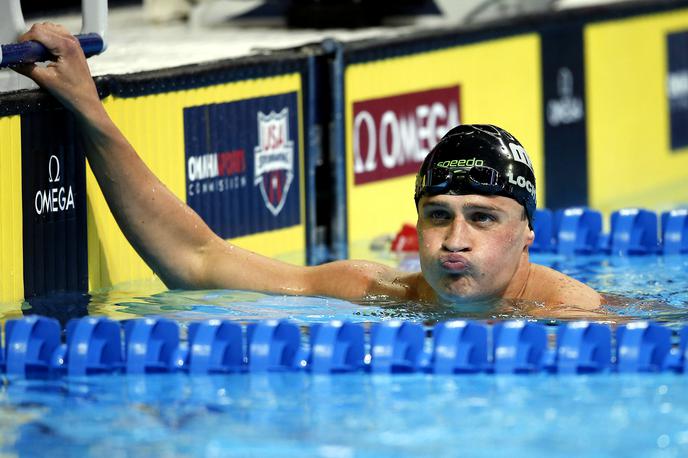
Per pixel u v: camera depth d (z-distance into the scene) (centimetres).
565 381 1037
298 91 1803
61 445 888
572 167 2302
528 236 1224
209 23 2344
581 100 2322
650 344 1079
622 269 1541
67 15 2434
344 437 891
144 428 923
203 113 1619
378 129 1934
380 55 1923
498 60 2148
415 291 1274
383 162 1948
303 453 859
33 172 1348
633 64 2441
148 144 1523
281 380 1055
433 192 1165
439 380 1047
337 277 1320
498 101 2153
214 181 1641
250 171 1709
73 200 1405
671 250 1658
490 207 1159
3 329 1175
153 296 1370
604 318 1209
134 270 1495
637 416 931
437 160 1172
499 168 1165
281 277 1336
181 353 1100
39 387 1041
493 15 2203
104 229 1453
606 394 992
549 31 2245
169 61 1662
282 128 1773
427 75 2019
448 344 1080
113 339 1095
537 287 1243
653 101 2494
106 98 1452
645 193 2430
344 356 1088
